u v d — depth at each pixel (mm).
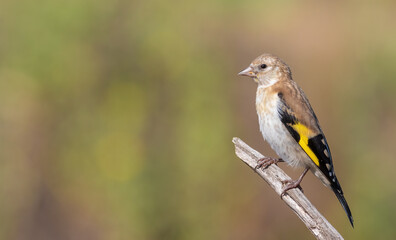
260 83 9344
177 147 14766
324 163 8812
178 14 17062
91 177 14555
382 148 15289
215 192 14148
